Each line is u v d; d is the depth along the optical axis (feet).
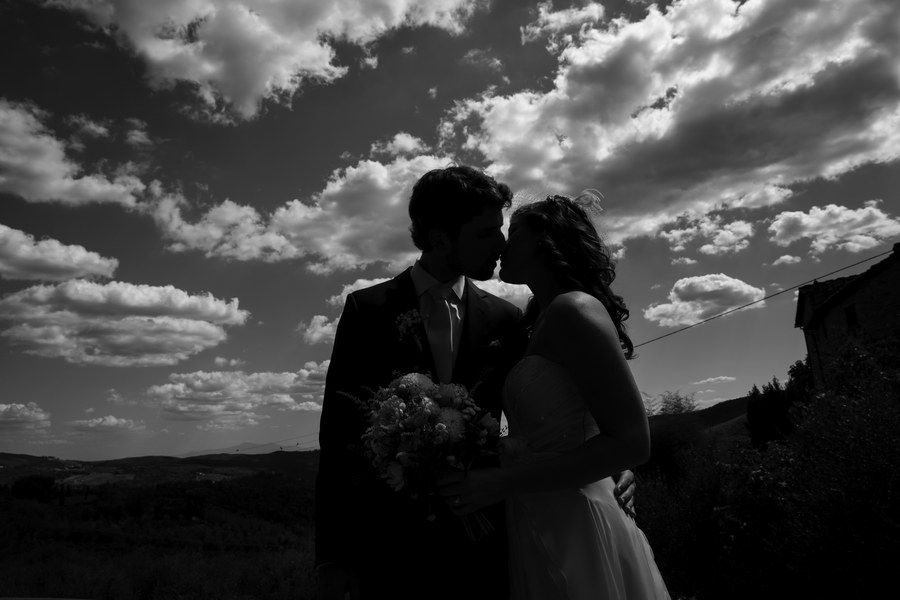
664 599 8.05
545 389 7.72
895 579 20.94
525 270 8.43
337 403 8.63
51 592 49.62
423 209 8.51
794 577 25.77
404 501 8.34
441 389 7.19
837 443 22.70
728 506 31.48
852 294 71.72
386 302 8.91
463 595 8.20
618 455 6.48
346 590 8.24
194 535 116.98
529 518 7.86
